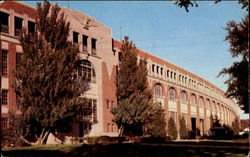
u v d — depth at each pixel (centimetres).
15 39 3503
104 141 4000
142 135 5094
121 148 2623
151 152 2406
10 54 3419
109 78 4872
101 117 4597
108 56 4941
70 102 3366
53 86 3316
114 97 4888
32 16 3775
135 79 4719
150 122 4825
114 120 4706
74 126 4134
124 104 4569
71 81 3681
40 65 3256
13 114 3153
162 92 6506
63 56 3456
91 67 4609
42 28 3553
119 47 5312
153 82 6141
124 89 4744
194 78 8131
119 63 5128
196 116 7962
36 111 3164
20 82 3297
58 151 2519
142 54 5862
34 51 3316
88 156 2292
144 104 4591
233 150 2481
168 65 6850
